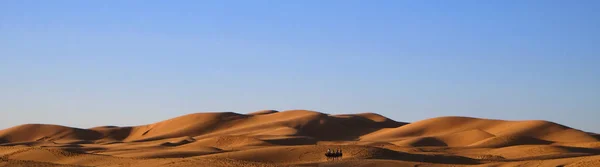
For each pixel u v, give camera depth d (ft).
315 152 265.95
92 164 230.68
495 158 307.99
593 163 199.52
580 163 205.16
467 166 234.38
